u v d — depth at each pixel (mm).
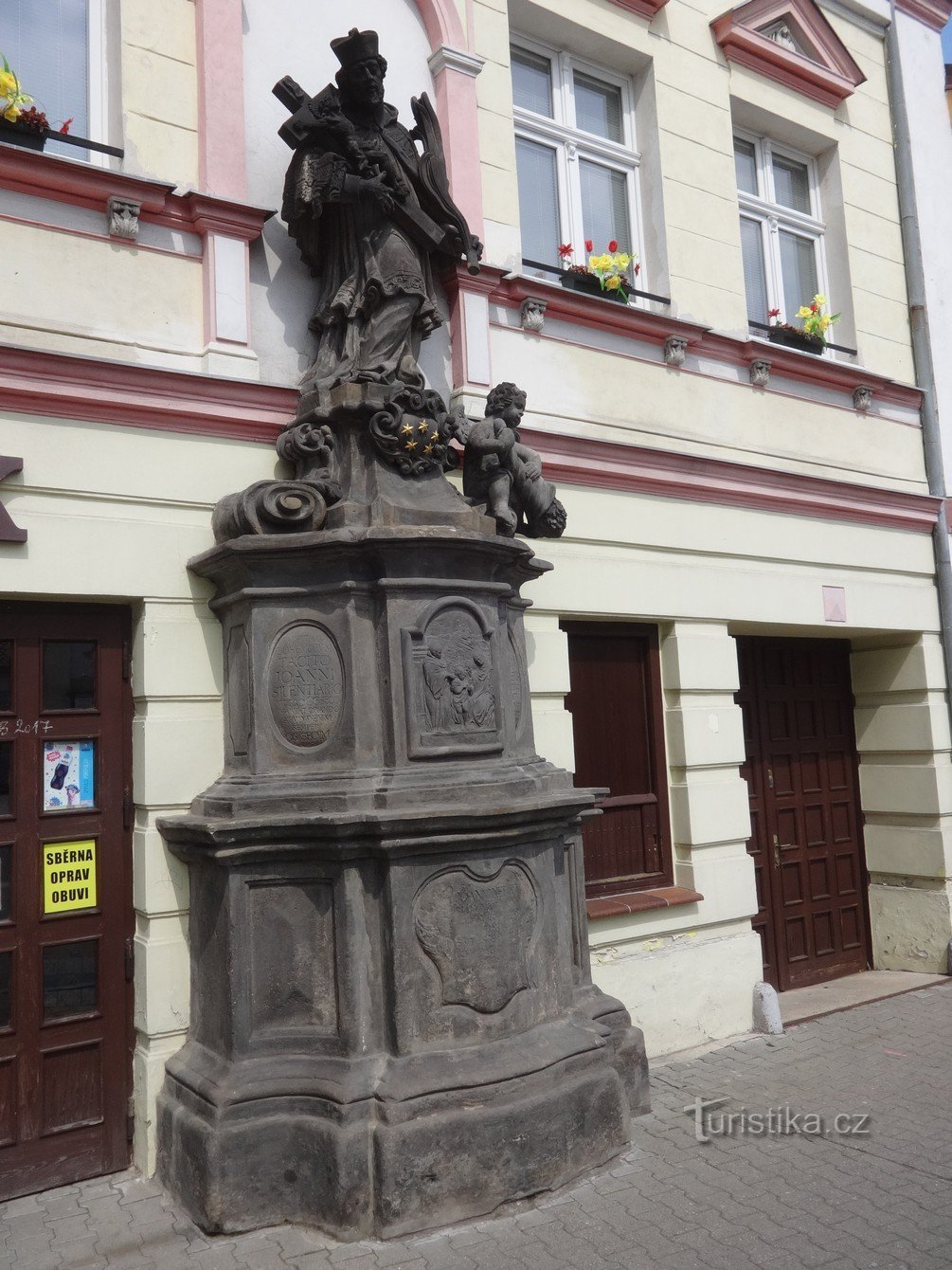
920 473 7652
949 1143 4234
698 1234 3516
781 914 7027
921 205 8000
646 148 6496
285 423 4578
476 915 3959
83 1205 3854
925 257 7965
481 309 5312
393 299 4617
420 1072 3746
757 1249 3404
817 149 7625
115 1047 4152
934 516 7543
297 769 4055
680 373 6238
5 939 3977
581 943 4715
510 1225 3613
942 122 8297
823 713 7543
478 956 3941
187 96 4641
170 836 4094
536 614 5355
